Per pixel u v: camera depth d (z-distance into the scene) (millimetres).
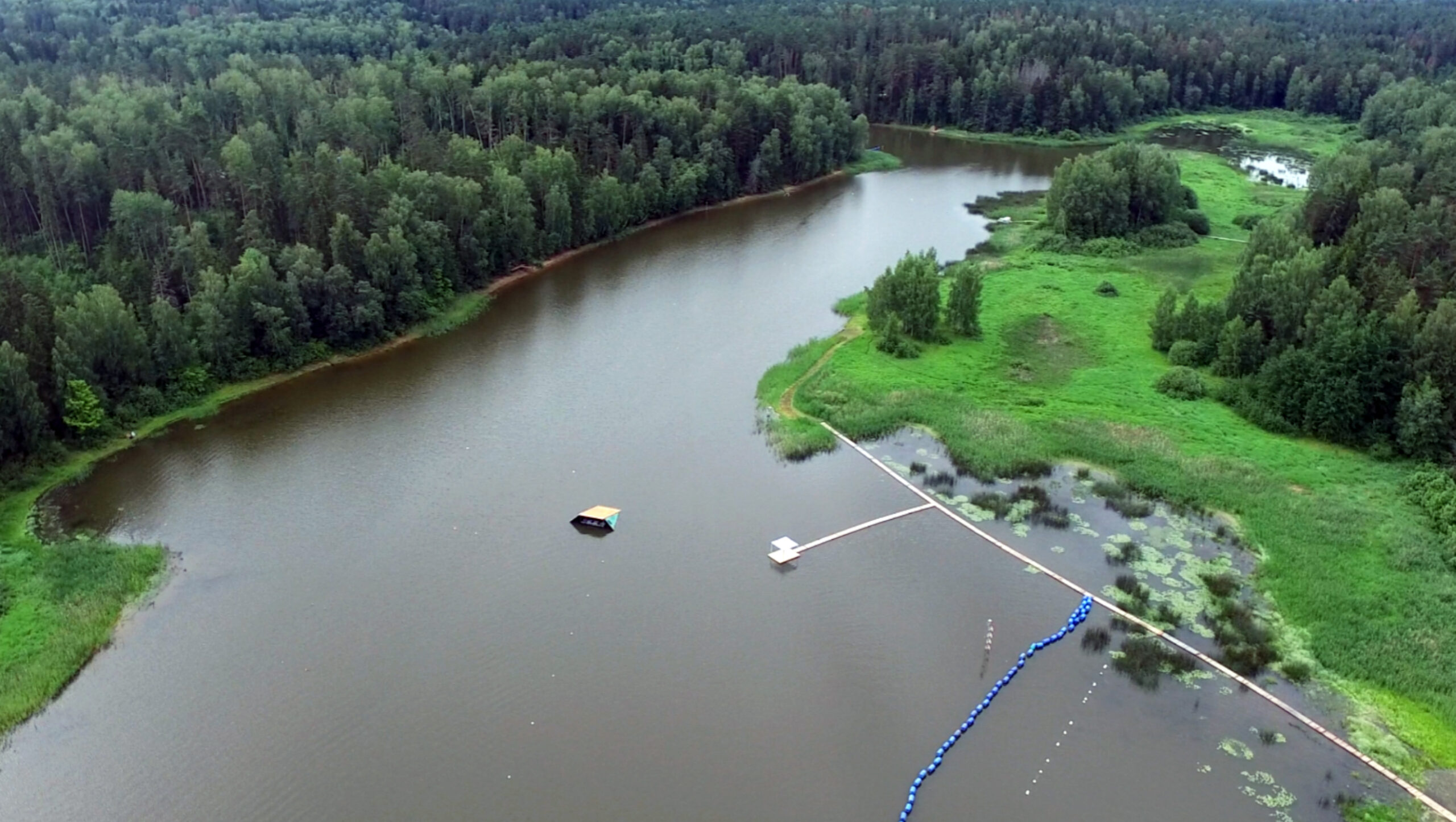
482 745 62000
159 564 77562
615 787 59031
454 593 75312
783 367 112062
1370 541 78500
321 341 114188
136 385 99062
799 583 76938
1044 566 78875
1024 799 58562
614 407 104000
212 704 64812
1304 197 169625
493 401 105062
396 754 61281
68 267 117625
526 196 142625
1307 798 58250
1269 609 73188
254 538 81312
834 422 100188
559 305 132000
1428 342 90688
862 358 113000
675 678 67500
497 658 69062
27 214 127250
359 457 93562
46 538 80375
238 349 107312
